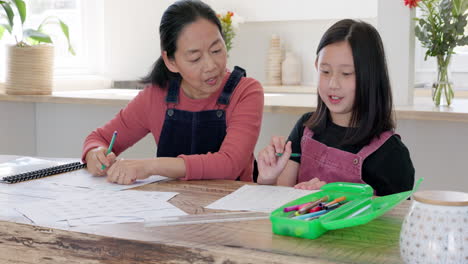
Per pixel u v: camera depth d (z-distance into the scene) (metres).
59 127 2.92
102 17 3.68
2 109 2.83
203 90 1.62
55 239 1.02
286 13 3.76
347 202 1.13
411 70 2.31
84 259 1.00
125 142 1.80
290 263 0.84
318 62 1.55
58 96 2.70
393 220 1.05
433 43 2.23
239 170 1.56
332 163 1.56
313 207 1.07
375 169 1.50
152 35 3.83
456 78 3.40
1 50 3.18
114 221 1.06
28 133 2.97
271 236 0.96
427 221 0.79
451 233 0.77
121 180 1.40
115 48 3.69
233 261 0.88
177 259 0.92
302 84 3.92
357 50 1.47
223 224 1.04
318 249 0.89
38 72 2.78
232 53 4.12
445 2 2.20
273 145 1.44
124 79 3.75
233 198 1.23
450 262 0.77
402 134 2.21
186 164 1.45
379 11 2.30
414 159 2.20
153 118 1.76
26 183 1.41
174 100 1.73
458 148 2.12
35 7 3.37
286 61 3.84
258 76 4.07
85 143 1.71
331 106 1.53
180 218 1.07
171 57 1.63
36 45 2.77
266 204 1.17
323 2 3.65
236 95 1.69
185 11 1.57
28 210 1.14
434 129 2.15
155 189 1.34
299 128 1.71
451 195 0.82
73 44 3.63
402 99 2.31
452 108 2.14
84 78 3.53
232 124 1.65
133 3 3.72
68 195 1.28
